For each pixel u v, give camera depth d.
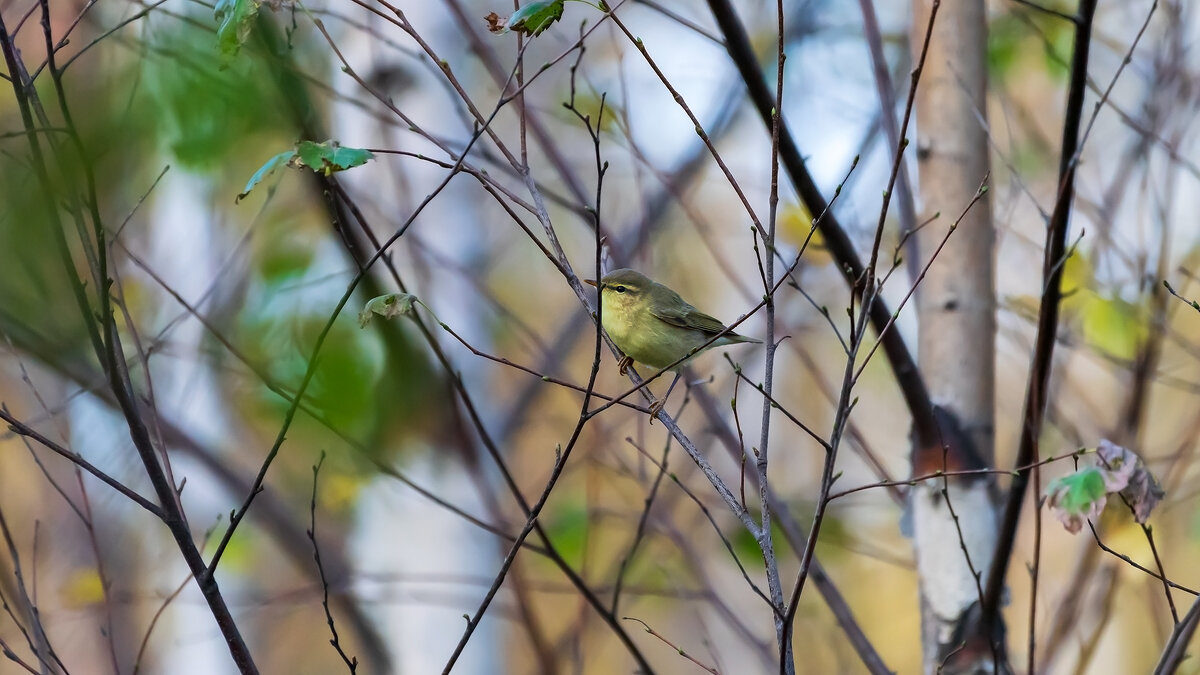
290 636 21.91
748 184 13.85
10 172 6.81
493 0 16.25
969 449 8.80
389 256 8.81
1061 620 9.98
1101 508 6.52
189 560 6.13
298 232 11.72
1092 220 11.17
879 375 19.16
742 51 7.49
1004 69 12.13
